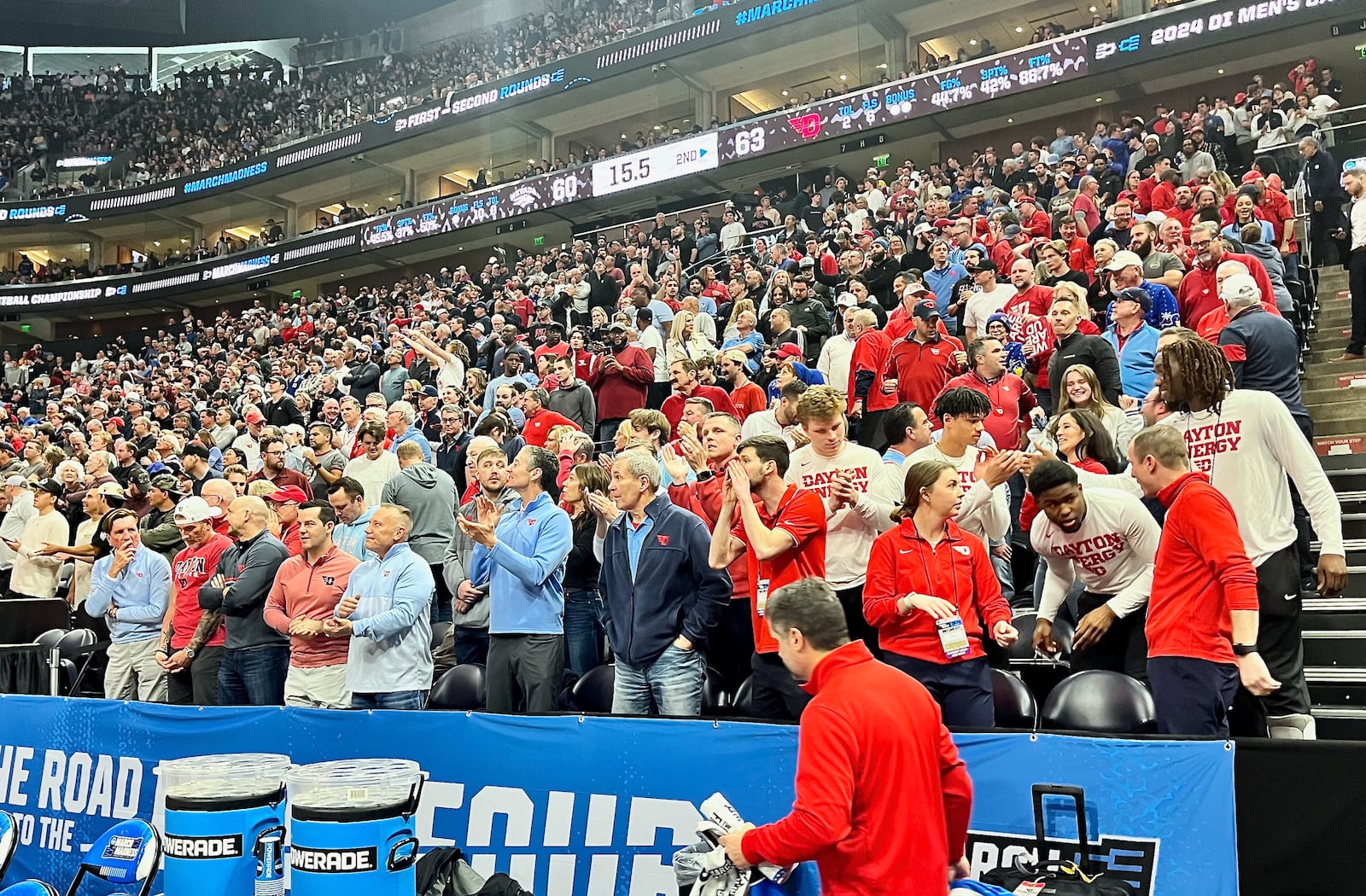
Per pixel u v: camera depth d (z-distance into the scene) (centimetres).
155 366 2448
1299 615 409
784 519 426
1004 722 430
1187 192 1109
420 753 437
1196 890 322
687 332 1142
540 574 510
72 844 509
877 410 808
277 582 587
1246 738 333
